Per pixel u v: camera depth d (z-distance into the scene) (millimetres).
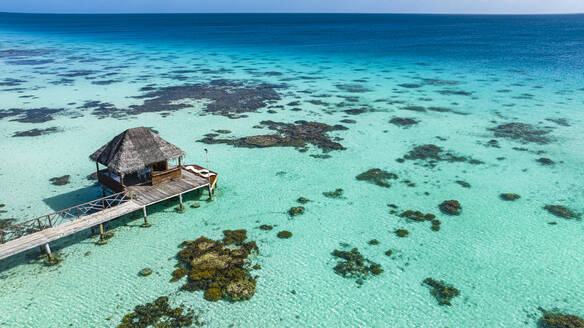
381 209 25031
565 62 82750
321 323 15898
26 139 37438
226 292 17312
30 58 95312
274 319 16016
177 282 18000
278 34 171375
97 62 90500
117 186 23234
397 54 100750
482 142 37156
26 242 18438
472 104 51281
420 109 49125
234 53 107562
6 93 56375
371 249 20844
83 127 41344
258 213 24438
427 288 17953
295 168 31344
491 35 155375
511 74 71750
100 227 21250
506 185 28281
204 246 20609
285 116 45812
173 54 106250
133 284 17844
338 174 30266
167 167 24938
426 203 25766
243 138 38125
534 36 147250
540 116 45406
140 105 50656
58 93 57062
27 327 15375
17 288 17469
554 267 19391
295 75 74062
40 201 25469
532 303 17031
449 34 163625
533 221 23516
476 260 19938
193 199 26078
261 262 19625
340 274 18875
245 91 59469
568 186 27984
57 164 31719
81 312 16188
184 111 47906
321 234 22234
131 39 152250
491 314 16406
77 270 18719
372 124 42906
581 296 17422
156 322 15656
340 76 72750
